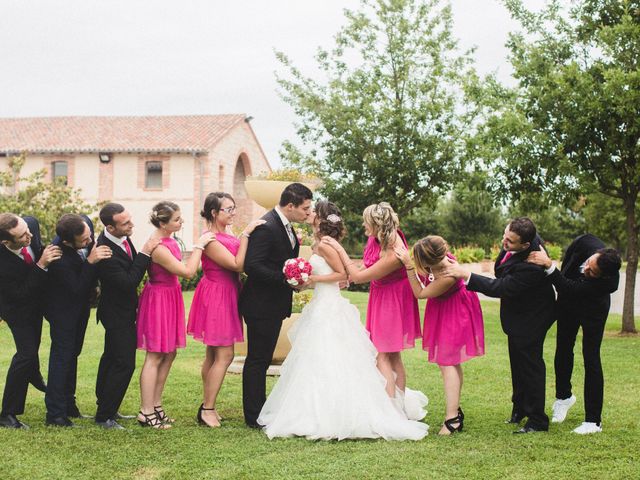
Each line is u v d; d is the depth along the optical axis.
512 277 4.82
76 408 5.49
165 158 27.62
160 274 5.18
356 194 18.09
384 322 5.25
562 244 39.47
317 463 4.18
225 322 5.18
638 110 10.11
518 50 11.70
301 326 5.25
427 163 17.61
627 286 11.28
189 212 27.44
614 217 18.30
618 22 11.14
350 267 5.21
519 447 4.55
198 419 5.29
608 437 4.82
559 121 10.83
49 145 27.70
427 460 4.25
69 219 4.88
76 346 5.43
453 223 37.56
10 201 14.98
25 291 4.92
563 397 5.43
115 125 29.61
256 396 5.19
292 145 18.83
